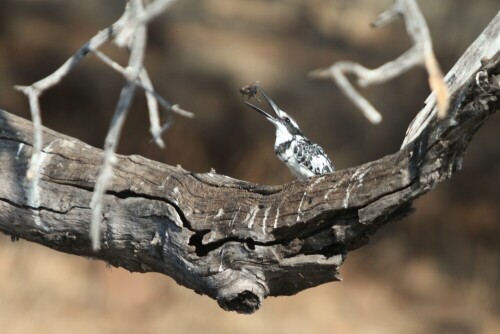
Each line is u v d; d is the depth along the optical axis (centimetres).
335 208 457
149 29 1805
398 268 1702
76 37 1773
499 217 1809
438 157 419
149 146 1714
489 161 1877
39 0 1795
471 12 1938
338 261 466
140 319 1376
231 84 1772
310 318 1462
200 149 1733
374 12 2045
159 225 511
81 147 545
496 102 397
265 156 1734
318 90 1819
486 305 1603
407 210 455
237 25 1948
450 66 1906
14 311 1324
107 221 522
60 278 1433
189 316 1391
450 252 1755
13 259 1448
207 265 487
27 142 547
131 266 541
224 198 503
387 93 1817
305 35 1967
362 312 1521
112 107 1730
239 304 484
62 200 534
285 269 475
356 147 1788
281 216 476
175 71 1769
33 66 1717
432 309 1568
